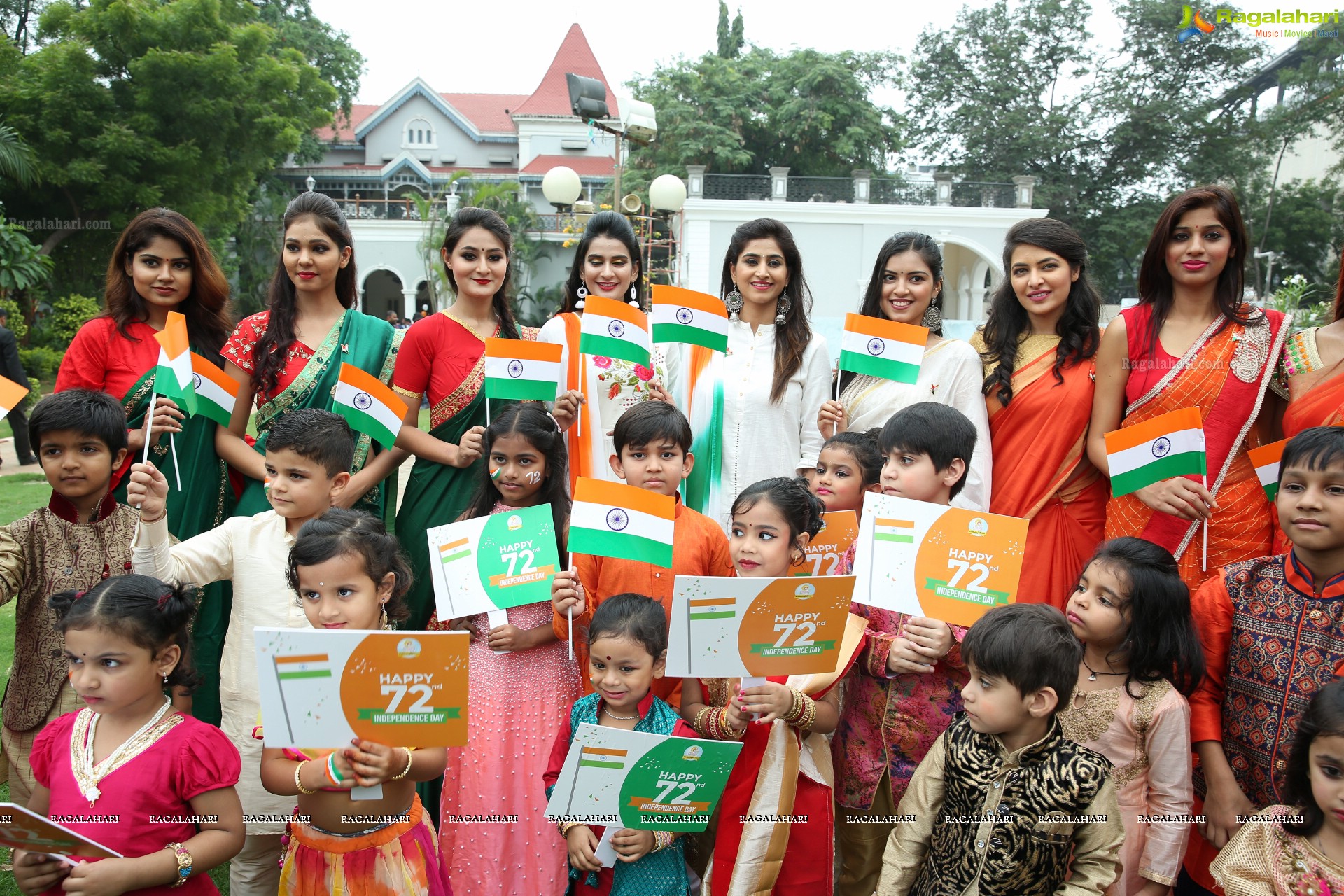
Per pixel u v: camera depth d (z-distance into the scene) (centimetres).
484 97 5788
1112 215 3294
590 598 327
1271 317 344
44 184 2433
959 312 2902
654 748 248
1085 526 366
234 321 432
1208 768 275
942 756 256
